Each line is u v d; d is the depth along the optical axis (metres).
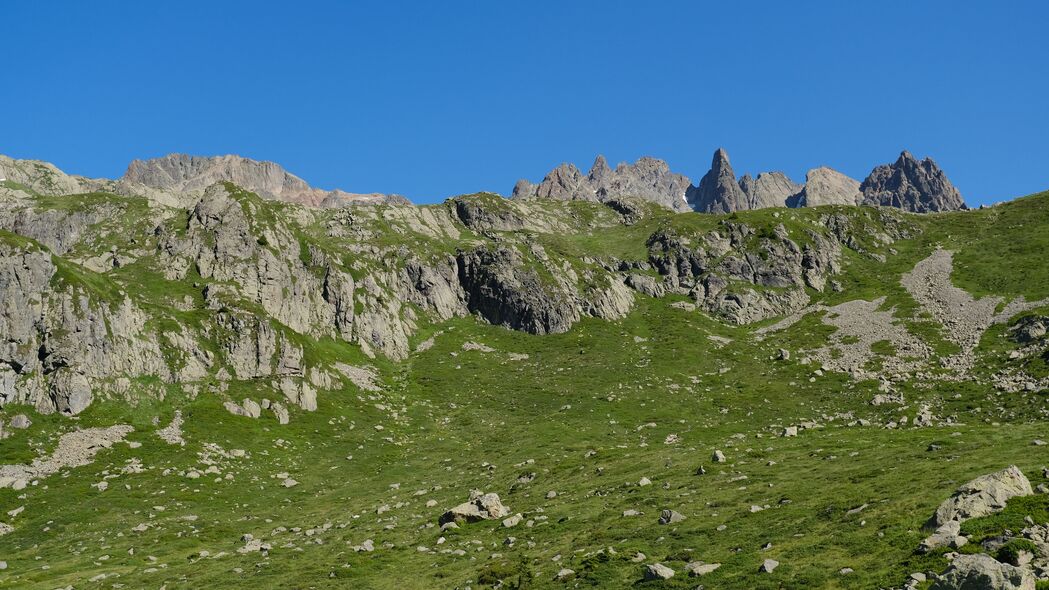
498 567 48.31
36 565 64.56
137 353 111.25
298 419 116.44
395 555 57.25
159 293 139.12
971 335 147.12
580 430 114.31
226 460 97.94
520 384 143.88
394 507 78.88
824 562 39.34
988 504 39.06
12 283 103.75
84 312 107.44
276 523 77.69
